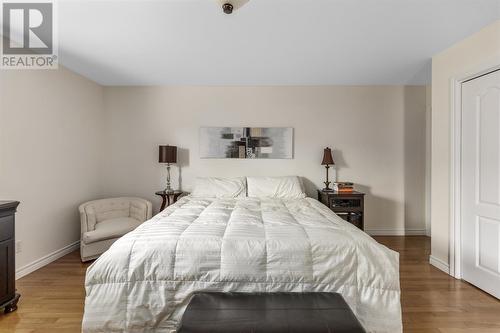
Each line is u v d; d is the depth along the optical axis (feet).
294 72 10.93
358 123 12.69
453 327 5.70
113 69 10.57
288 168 12.74
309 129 12.69
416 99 12.66
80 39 8.03
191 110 12.72
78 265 9.23
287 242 5.26
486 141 7.21
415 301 6.79
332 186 12.61
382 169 12.73
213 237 5.41
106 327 4.88
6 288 6.15
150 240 5.33
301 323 3.84
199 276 5.01
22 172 8.41
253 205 9.16
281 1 6.20
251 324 3.83
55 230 9.83
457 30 7.40
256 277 5.01
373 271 5.07
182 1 6.19
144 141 12.77
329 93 12.68
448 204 8.43
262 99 12.69
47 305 6.57
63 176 10.24
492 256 7.06
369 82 12.22
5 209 6.11
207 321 3.90
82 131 11.32
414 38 7.91
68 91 10.48
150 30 7.50
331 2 6.23
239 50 8.82
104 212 10.87
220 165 12.76
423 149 12.72
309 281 5.04
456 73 8.14
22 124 8.41
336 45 8.44
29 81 8.65
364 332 3.69
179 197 12.69
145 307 4.92
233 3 4.84
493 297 6.99
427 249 10.77
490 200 7.11
